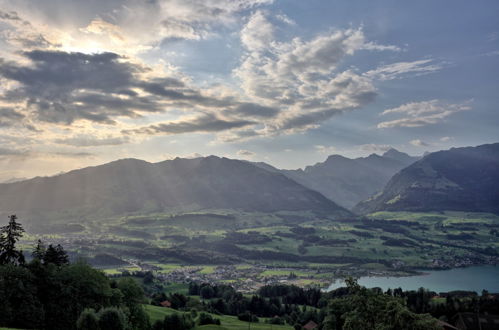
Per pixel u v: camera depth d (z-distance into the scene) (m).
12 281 98.62
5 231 117.44
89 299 108.12
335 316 111.69
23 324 95.50
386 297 77.62
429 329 67.75
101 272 120.38
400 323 69.31
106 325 93.31
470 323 151.50
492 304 181.50
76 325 95.38
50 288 106.44
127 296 127.06
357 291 81.38
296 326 174.50
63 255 138.38
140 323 126.38
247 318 198.38
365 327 76.19
